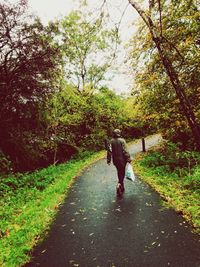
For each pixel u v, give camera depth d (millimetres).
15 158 18281
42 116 19781
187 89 11500
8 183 13422
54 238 6391
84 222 7254
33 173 16734
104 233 6430
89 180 13055
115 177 13242
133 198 9047
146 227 6520
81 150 26344
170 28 10047
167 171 12820
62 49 19609
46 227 7121
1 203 10258
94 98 30062
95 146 30297
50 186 12617
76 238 6289
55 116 21531
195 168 11586
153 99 13844
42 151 20875
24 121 19031
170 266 4754
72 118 23734
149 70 11664
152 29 7129
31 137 19484
